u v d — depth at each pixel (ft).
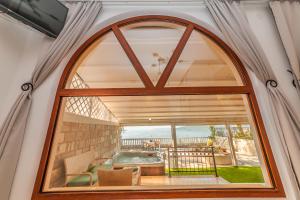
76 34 5.12
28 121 4.09
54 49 4.82
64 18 5.24
